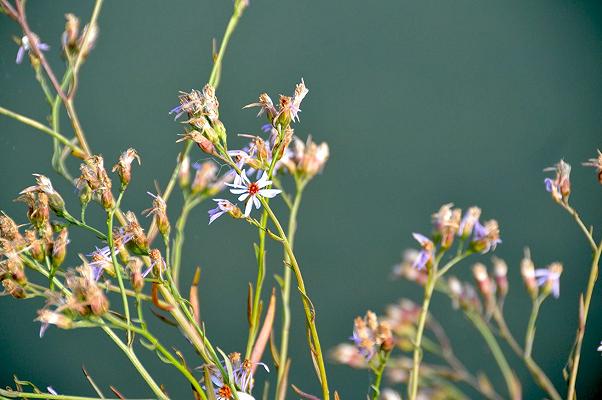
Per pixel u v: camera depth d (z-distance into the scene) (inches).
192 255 41.3
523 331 39.6
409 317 31.6
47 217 29.2
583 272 40.5
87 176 29.4
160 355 28.8
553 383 39.0
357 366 30.9
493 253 40.4
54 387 40.1
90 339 40.4
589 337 39.8
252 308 30.1
